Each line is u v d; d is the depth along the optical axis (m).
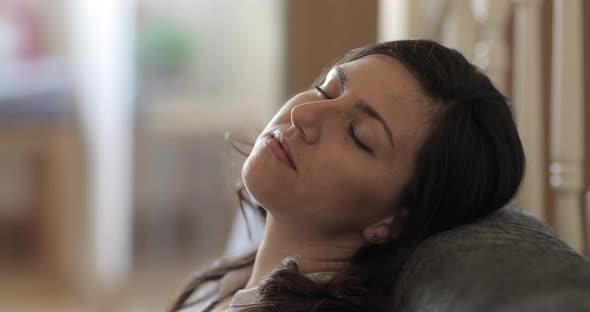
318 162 0.84
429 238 0.80
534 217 0.92
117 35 2.88
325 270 0.90
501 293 0.60
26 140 2.79
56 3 3.22
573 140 1.21
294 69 1.90
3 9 3.21
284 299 0.79
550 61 1.47
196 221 3.32
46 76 2.92
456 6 1.47
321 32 1.89
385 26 1.88
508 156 0.86
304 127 0.85
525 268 0.63
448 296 0.64
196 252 3.24
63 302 2.69
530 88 1.28
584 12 1.33
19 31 3.21
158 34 3.11
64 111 2.80
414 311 0.68
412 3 1.67
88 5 2.85
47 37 3.24
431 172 0.84
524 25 1.29
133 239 3.21
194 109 3.15
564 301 0.55
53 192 2.88
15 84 2.85
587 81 1.31
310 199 0.85
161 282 2.88
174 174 3.27
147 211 3.24
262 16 3.23
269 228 0.94
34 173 3.34
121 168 2.83
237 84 3.25
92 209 2.77
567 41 1.21
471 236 0.75
